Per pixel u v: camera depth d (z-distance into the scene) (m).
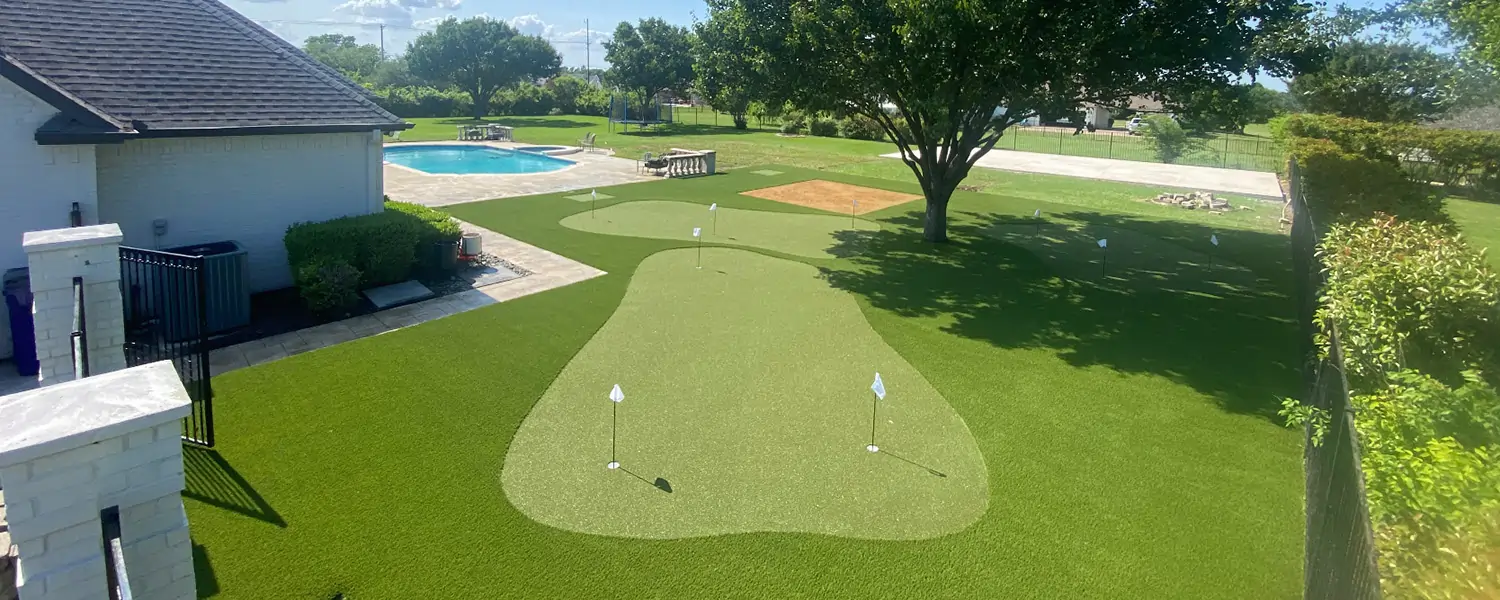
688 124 57.88
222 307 11.19
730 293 13.70
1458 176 28.48
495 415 8.68
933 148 17.67
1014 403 9.31
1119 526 6.79
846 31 14.77
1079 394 9.59
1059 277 15.37
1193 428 8.69
